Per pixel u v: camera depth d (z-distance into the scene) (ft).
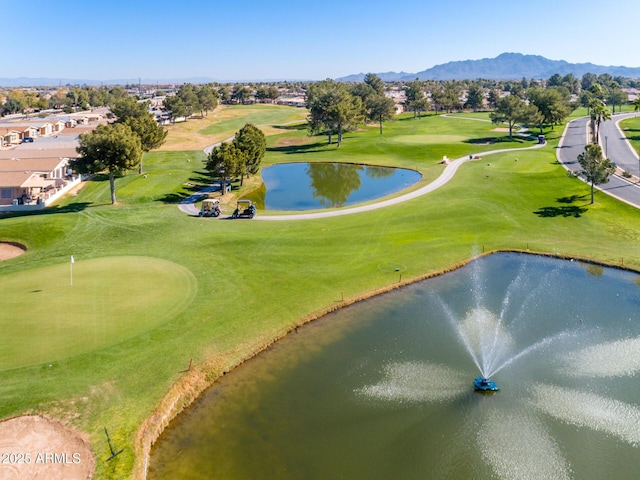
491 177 249.55
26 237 165.89
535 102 423.64
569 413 76.02
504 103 399.85
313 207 223.10
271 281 127.44
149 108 645.10
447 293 123.54
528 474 64.44
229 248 152.56
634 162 276.62
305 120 564.71
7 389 79.20
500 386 83.41
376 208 201.36
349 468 66.23
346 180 286.05
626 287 125.80
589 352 94.12
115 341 94.43
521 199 207.00
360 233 168.55
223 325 103.55
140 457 66.95
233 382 86.99
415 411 77.61
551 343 97.96
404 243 158.71
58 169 252.83
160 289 119.14
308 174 305.94
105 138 197.26
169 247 152.87
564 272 136.77
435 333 103.30
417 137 422.00
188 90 580.71
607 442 69.82
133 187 244.01
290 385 85.66
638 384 83.41
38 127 409.28
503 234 167.32
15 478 61.62
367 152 360.07
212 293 118.32
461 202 204.03
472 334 102.47
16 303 109.91
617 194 205.36
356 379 86.94
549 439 70.49
